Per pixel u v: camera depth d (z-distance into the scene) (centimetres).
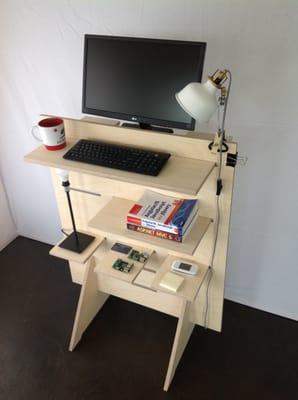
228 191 145
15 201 255
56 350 191
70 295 223
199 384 174
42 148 154
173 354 169
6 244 266
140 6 147
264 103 148
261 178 167
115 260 171
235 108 153
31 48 180
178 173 134
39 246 264
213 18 138
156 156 140
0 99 206
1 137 224
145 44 135
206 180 145
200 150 140
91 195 178
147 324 204
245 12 132
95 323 205
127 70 141
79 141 153
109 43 141
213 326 191
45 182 232
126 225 151
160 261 178
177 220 140
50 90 190
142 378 177
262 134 155
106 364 184
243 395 170
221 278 171
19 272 242
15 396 172
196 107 113
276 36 133
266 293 205
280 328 202
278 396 169
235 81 147
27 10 169
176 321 205
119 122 157
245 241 191
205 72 151
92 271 192
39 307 217
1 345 195
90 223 154
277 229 180
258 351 189
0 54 189
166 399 169
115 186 168
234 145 132
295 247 181
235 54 142
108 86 146
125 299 210
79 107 189
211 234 159
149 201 153
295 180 162
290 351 189
